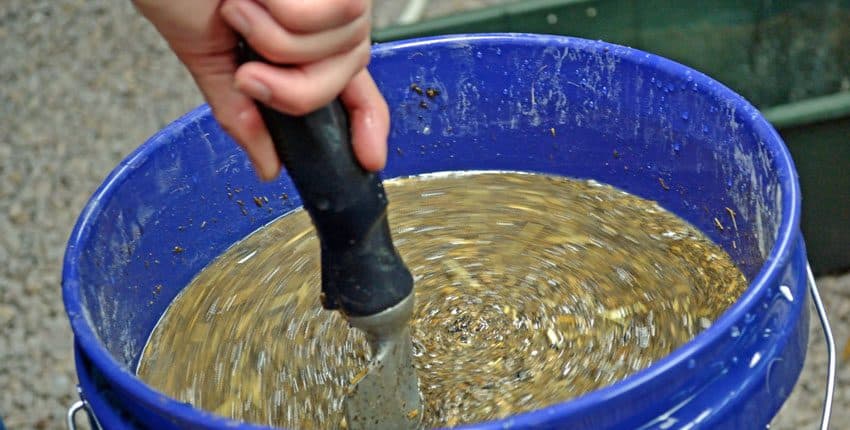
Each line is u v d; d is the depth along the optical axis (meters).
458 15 1.13
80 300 0.61
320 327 0.69
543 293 0.70
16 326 1.21
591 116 0.75
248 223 0.77
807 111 0.97
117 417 0.58
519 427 0.51
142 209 0.70
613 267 0.71
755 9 1.25
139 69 1.61
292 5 0.49
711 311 0.67
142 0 0.50
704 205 0.72
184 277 0.74
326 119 0.53
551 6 1.15
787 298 0.58
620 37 1.21
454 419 0.63
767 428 0.58
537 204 0.76
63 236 1.32
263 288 0.72
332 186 0.54
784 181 0.61
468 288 0.71
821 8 1.26
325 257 0.56
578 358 0.65
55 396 1.11
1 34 1.75
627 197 0.76
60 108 1.55
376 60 0.76
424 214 0.76
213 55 0.52
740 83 1.26
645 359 0.65
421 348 0.67
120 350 0.67
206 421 0.53
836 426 0.96
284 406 0.65
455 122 0.78
